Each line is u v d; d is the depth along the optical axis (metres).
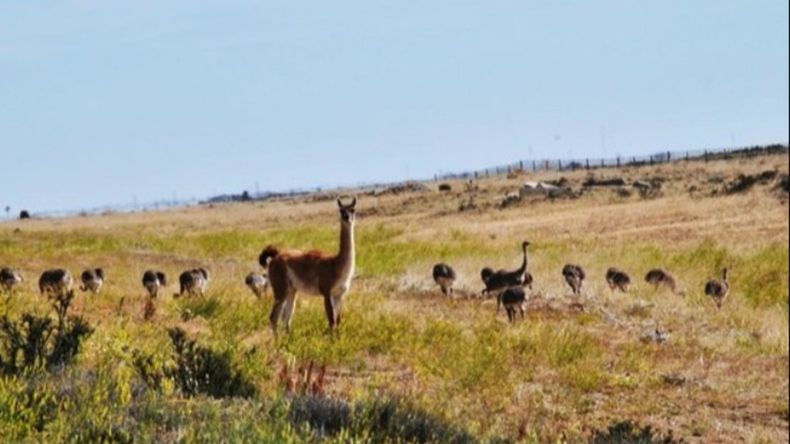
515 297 42.66
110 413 15.91
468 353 31.92
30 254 65.69
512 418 25.52
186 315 37.28
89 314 34.66
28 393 17.00
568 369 32.41
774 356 38.62
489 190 163.50
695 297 53.25
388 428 17.78
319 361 29.78
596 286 56.78
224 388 20.88
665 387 32.22
